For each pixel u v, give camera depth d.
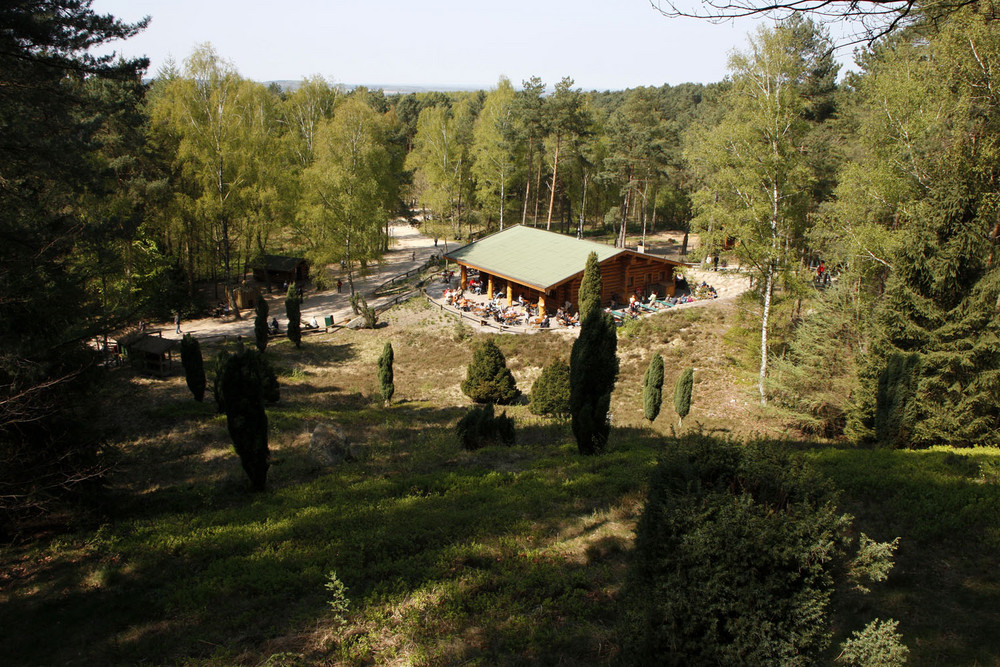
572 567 8.87
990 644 6.73
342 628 7.48
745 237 22.81
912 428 14.94
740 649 5.21
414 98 115.75
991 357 15.15
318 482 13.59
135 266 35.94
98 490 11.84
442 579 8.58
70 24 13.20
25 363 9.79
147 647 7.27
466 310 38.59
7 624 7.89
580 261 37.59
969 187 15.94
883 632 5.75
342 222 42.62
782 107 22.16
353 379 28.89
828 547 5.24
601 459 14.07
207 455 16.31
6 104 13.95
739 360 27.59
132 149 35.81
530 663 6.70
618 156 54.81
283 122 58.66
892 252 17.48
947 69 18.12
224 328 39.03
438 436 17.56
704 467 6.00
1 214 12.17
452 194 63.53
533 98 52.28
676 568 5.53
